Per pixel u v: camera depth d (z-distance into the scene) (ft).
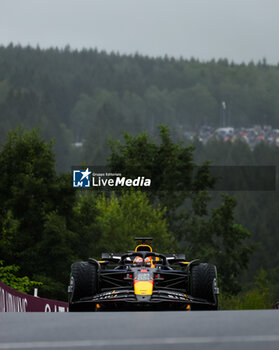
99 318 57.72
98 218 472.44
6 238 413.80
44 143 445.37
